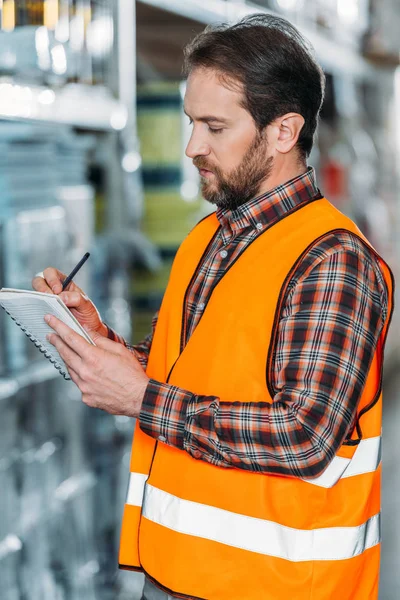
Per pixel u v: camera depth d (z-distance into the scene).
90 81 3.21
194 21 3.79
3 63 2.71
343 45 6.39
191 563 1.98
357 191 8.06
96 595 3.48
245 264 1.99
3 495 3.00
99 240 4.20
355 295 1.86
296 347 1.85
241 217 2.03
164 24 3.86
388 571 4.56
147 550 2.08
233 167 1.96
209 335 1.98
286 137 1.97
